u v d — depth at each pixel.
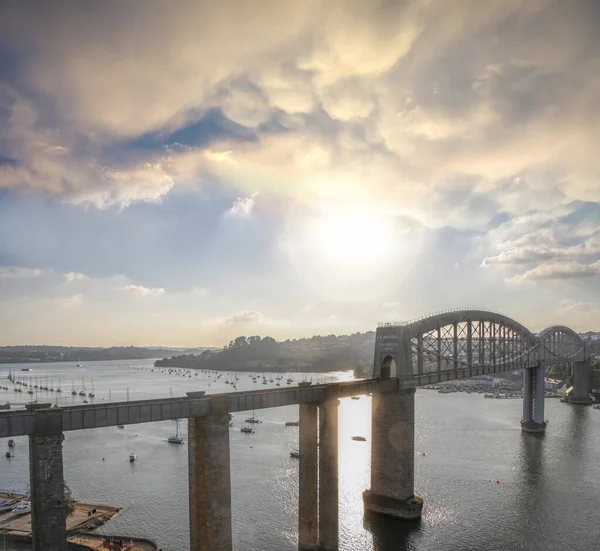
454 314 123.25
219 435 60.78
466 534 86.06
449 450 143.25
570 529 87.75
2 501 108.38
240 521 92.94
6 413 45.59
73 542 84.81
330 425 77.19
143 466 135.75
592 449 145.12
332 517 75.69
